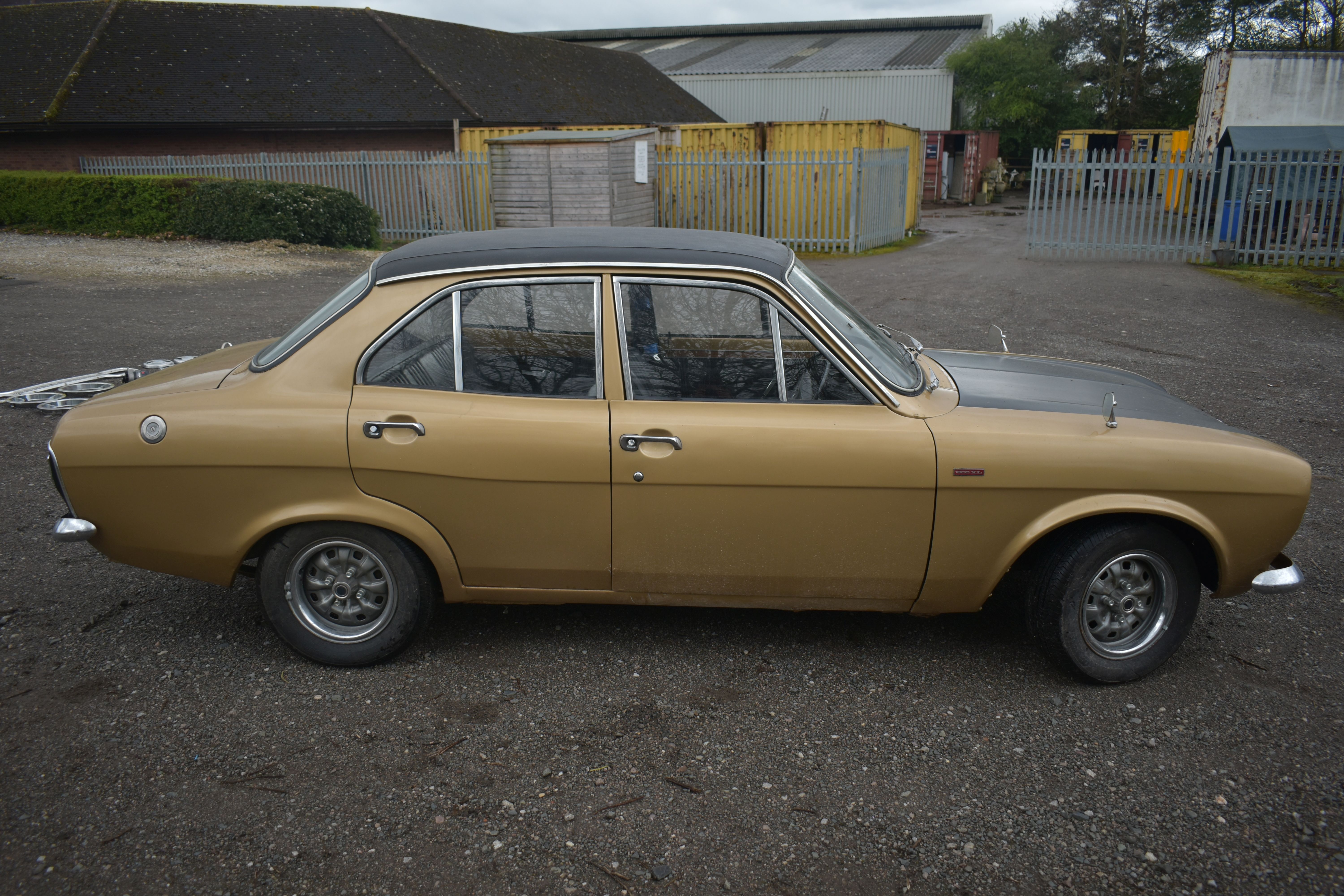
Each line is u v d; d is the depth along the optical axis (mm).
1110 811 2959
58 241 18141
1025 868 2725
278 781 3059
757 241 3898
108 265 15398
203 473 3436
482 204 21031
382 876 2664
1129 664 3627
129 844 2764
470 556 3564
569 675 3725
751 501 3443
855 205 19906
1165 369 9172
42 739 3252
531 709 3486
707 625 4164
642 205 19734
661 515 3475
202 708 3459
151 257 16422
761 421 3422
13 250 16781
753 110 41750
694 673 3754
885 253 20219
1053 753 3252
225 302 12578
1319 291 14328
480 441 3408
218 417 3430
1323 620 4250
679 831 2859
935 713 3492
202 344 9742
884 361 3656
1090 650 3594
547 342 3479
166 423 3434
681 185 20766
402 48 25500
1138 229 21234
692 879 2668
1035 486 3406
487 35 30203
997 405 3639
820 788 3066
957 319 12039
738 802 2994
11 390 7707
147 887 2605
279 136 23812
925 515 3451
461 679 3682
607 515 3486
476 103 24344
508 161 18266
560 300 3465
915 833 2865
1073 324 11672
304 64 24938
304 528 3520
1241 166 18438
